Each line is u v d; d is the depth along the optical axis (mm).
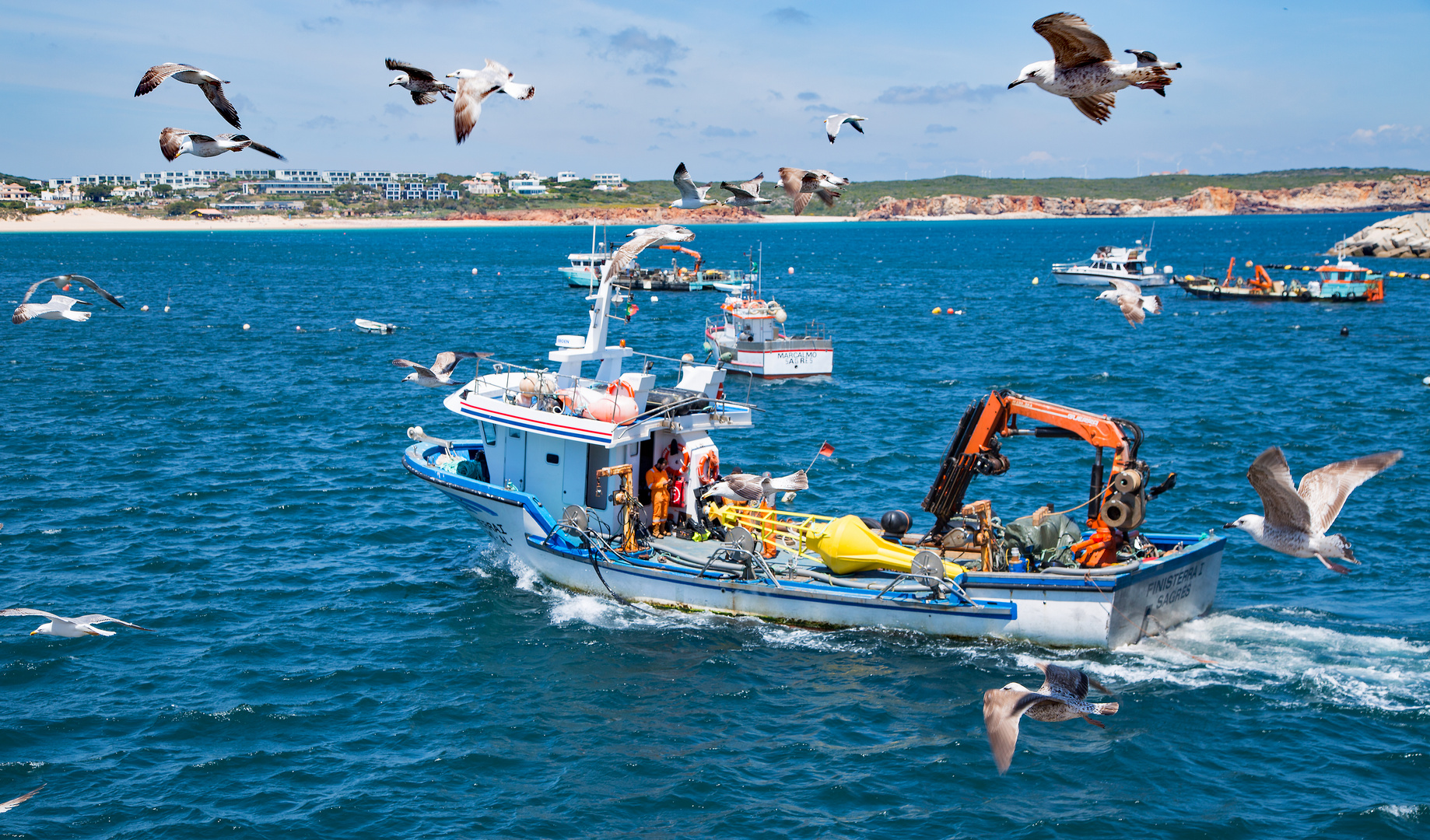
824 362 56719
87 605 24156
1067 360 63312
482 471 27688
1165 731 18562
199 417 45188
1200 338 73500
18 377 54656
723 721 19141
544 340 73938
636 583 24141
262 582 25906
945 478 23641
